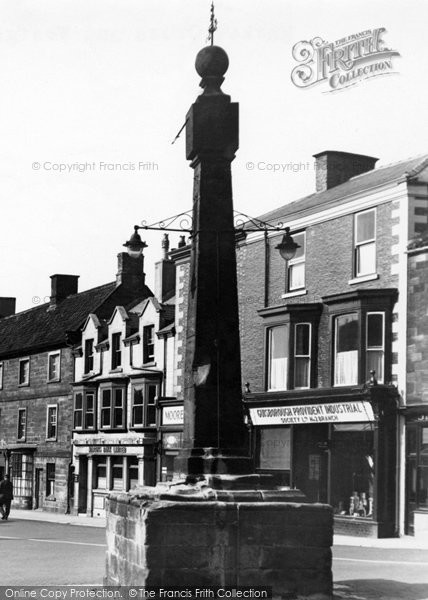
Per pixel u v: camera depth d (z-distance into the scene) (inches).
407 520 884.0
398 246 922.1
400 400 900.0
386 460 900.6
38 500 1672.0
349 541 844.0
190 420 440.1
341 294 965.2
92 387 1525.6
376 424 901.8
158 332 1354.6
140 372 1382.9
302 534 394.9
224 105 451.5
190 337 450.3
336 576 514.6
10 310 2301.9
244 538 389.4
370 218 968.9
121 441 1403.8
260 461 1087.6
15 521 1254.3
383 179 980.6
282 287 1090.1
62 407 1626.5
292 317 1037.8
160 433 1316.4
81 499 1512.1
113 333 1489.9
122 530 424.8
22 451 1722.4
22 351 1790.1
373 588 458.3
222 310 443.2
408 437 891.4
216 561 386.3
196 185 457.7
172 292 1508.4
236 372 441.1
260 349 1111.6
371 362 937.5
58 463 1606.8
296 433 1029.2
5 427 1845.5
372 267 960.3
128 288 1644.9
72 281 1903.3
